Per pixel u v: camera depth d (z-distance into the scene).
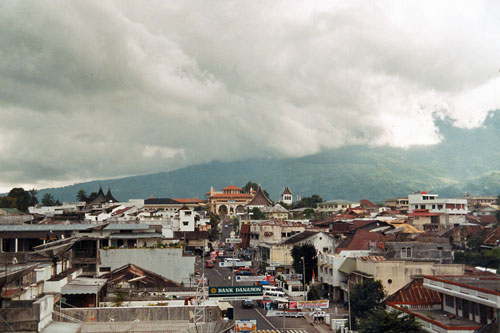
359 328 61.62
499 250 110.69
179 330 42.53
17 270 40.41
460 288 52.84
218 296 56.16
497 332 43.19
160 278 72.44
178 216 167.88
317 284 101.31
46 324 39.06
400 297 63.62
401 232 115.62
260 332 68.94
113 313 45.56
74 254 77.19
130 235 83.38
